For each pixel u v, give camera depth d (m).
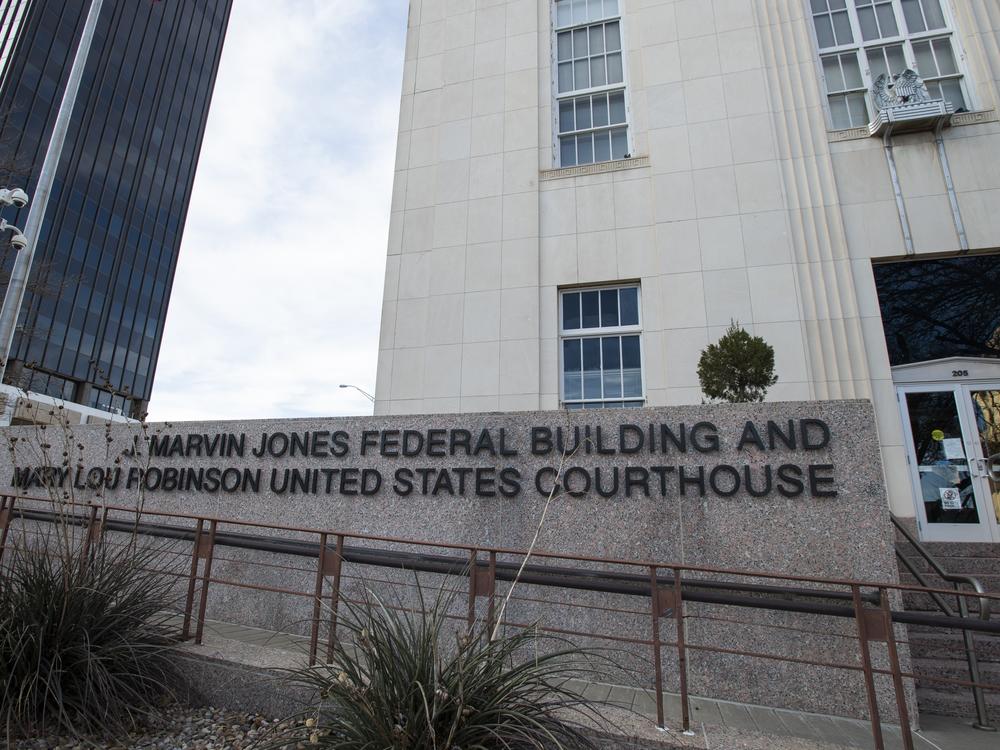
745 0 11.40
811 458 5.03
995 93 9.77
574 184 11.41
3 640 3.90
